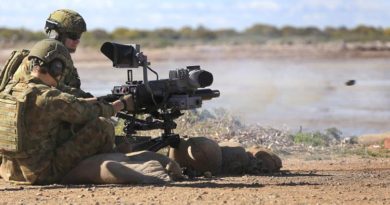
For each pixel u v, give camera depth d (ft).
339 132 138.62
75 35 73.92
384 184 73.87
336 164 99.60
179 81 76.54
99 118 71.51
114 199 62.80
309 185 72.33
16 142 68.95
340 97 267.80
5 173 72.69
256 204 60.59
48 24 73.61
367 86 312.09
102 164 70.28
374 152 115.03
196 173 80.12
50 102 68.85
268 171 85.35
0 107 69.41
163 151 95.86
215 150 80.84
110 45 74.43
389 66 456.04
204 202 61.36
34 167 70.38
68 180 71.61
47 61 69.46
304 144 122.83
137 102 75.31
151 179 70.54
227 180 76.02
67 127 71.77
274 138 123.13
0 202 62.34
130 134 79.30
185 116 121.90
